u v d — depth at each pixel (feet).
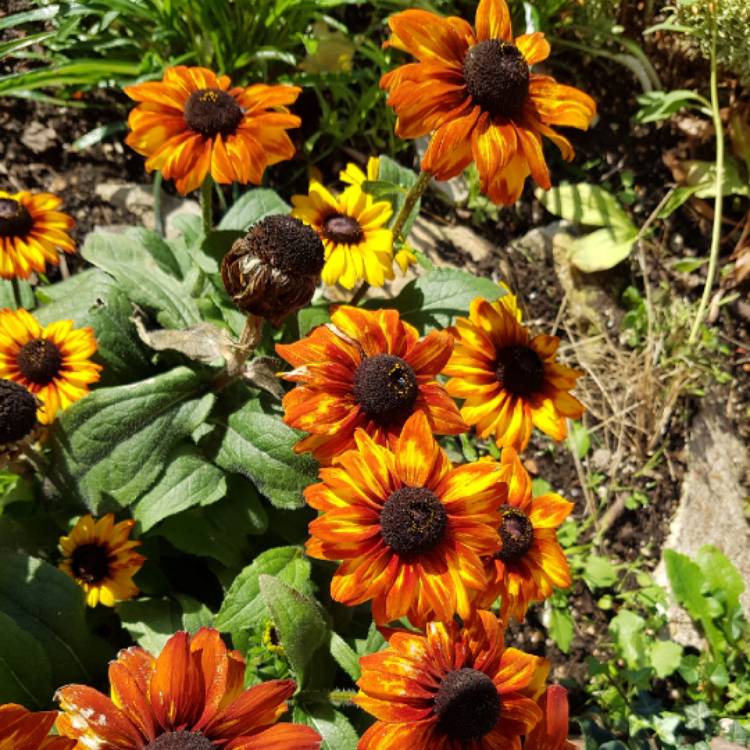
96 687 1.34
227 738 0.91
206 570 1.58
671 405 2.07
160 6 1.93
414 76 1.20
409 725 1.04
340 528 1.05
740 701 1.80
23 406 1.20
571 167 2.21
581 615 1.89
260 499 1.53
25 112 1.99
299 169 2.12
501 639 1.10
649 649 1.83
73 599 1.31
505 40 1.27
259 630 1.31
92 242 1.60
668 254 2.20
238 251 1.16
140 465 1.35
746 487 2.06
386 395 1.14
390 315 1.21
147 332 1.39
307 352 1.17
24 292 1.63
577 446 2.02
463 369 1.35
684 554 1.93
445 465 1.10
